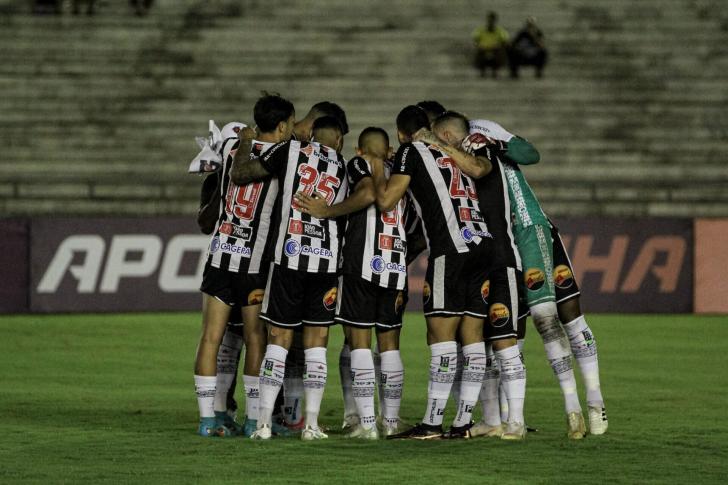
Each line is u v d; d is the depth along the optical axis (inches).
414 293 2069.4
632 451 824.9
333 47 2974.9
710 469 758.5
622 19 3102.9
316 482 709.3
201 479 716.7
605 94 2861.7
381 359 899.4
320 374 872.3
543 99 2834.6
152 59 2906.0
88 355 1481.3
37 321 1873.8
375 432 885.2
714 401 1113.4
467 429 889.5
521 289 913.5
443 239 871.1
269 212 882.1
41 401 1095.0
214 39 2984.7
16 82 2790.4
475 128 910.4
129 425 941.2
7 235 1963.6
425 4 3122.5
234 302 891.4
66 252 1985.7
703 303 2090.3
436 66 2940.5
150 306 2011.6
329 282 869.8
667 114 2817.4
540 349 1587.1
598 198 2442.2
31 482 705.6
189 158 2618.1
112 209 2311.8
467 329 882.8
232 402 970.7
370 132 892.6
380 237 876.6
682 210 2399.1
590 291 2071.9
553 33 3058.6
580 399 1136.2
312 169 870.4
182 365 1390.3
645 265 2081.7
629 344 1649.9
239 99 2805.1
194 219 2023.9
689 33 3075.8
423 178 872.3
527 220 898.1
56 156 2573.8
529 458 794.8
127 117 2711.6
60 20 2984.7
